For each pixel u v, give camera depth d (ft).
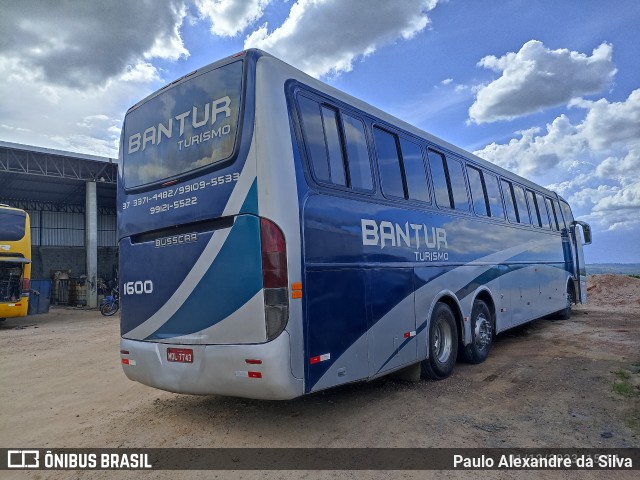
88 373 25.96
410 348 19.17
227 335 14.42
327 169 15.94
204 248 15.15
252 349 13.78
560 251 40.34
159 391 21.30
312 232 14.76
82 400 20.45
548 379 21.76
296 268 13.99
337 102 17.24
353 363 15.87
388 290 17.98
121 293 18.03
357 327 16.15
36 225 105.19
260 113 14.38
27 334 46.39
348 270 16.01
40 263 104.83
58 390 22.35
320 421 16.60
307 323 14.17
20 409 19.36
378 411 17.56
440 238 22.18
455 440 14.79
